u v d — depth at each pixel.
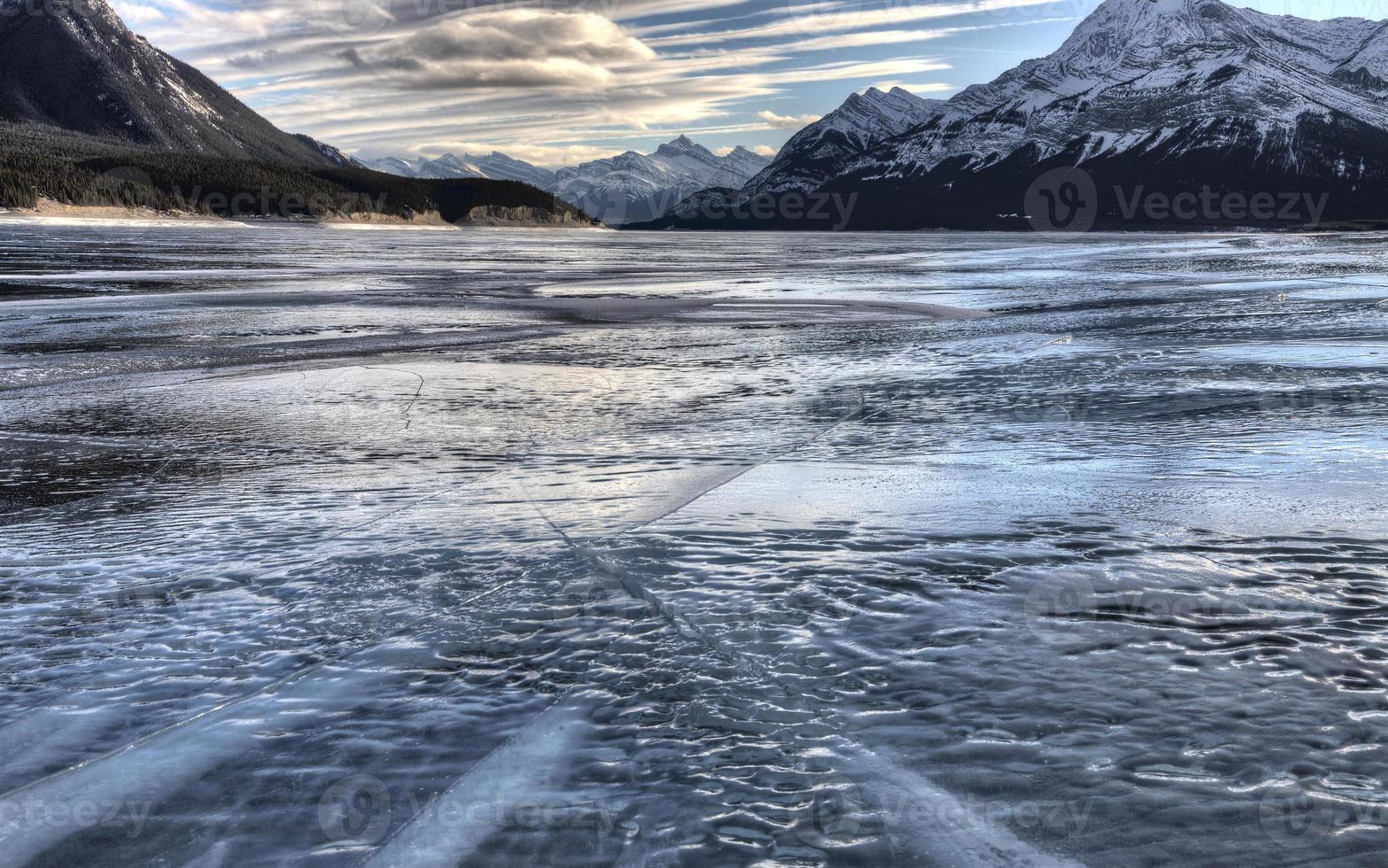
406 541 3.86
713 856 1.73
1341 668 2.48
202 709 2.40
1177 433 6.09
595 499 4.55
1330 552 3.50
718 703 2.34
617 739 2.18
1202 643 2.66
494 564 3.51
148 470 5.45
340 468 5.45
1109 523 3.94
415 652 2.72
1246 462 5.14
